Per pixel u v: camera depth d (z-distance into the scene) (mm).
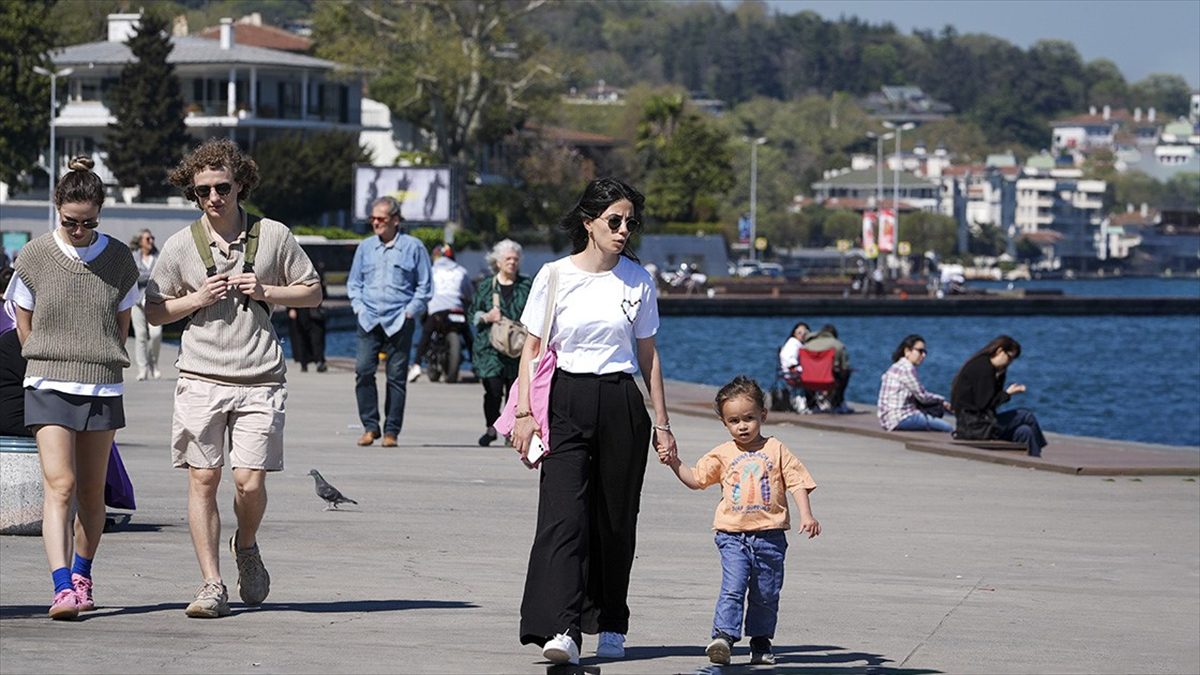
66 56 198875
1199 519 31781
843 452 42781
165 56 183375
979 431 42562
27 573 20734
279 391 18062
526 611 15234
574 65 189500
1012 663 17781
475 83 184875
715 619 16328
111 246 17938
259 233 17922
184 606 18750
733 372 109875
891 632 19453
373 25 187750
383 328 38219
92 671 14773
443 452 38312
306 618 18188
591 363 15734
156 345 60656
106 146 183000
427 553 23859
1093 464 39500
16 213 117938
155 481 31141
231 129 194375
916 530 29109
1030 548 27484
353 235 174375
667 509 30375
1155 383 108062
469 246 185750
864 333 167625
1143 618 21641
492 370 39875
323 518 27125
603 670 15875
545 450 15602
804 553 26172
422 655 16078
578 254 16016
